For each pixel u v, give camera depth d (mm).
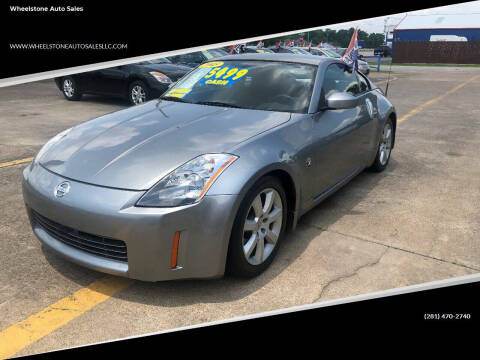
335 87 3533
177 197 2182
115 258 2279
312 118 3035
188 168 2287
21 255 2783
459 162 5137
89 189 2262
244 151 2426
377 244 3041
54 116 7910
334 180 3418
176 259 2229
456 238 3158
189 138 2555
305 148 2840
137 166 2328
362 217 3494
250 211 2488
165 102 3355
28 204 2539
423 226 3350
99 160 2426
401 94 12078
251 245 2480
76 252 2381
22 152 5254
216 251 2256
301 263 2766
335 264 2766
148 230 2137
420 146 5910
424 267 2758
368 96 4148
